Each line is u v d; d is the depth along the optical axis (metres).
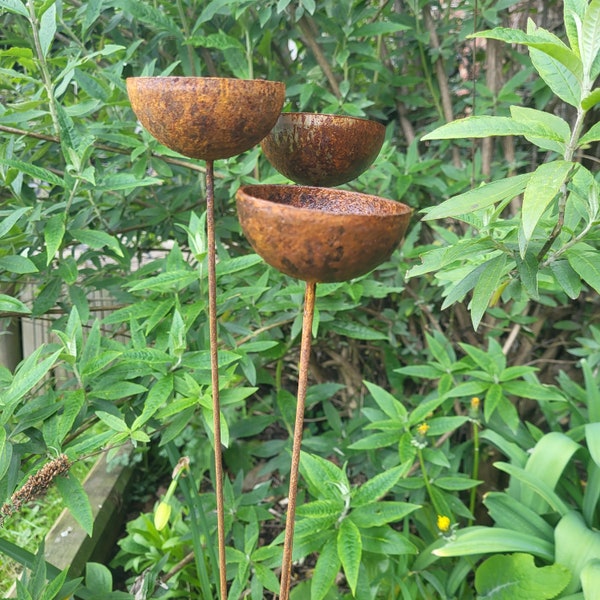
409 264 0.76
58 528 0.74
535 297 0.40
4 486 0.46
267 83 0.31
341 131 0.35
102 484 0.84
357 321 0.82
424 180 0.76
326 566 0.48
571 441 0.63
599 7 0.31
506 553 0.64
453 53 0.82
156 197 0.73
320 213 0.28
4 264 0.49
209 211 0.36
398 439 0.61
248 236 0.31
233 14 0.65
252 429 0.78
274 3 0.65
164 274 0.51
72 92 0.72
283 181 0.65
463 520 0.79
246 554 0.58
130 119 0.68
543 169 0.32
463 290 0.43
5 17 0.66
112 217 0.65
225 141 0.32
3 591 0.67
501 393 0.63
